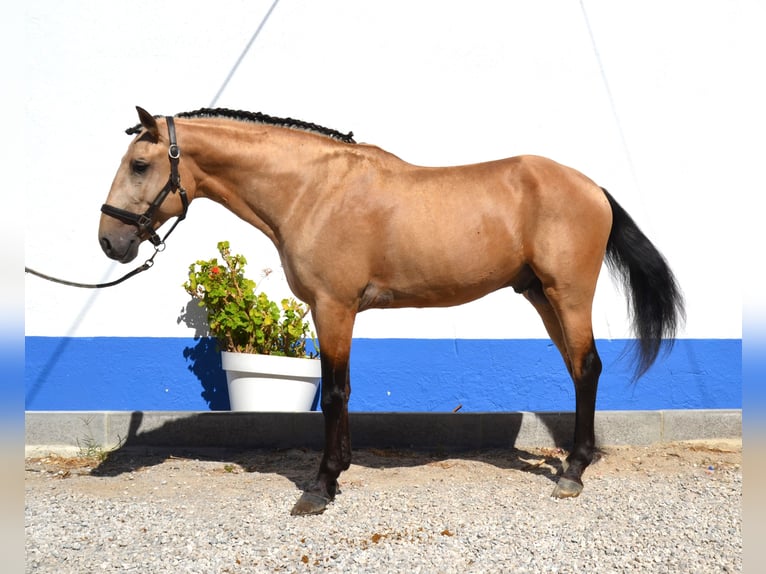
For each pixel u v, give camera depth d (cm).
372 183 415
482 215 422
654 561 335
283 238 419
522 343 607
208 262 568
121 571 322
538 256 432
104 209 405
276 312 555
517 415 545
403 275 421
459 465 496
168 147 407
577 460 437
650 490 440
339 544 352
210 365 593
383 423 541
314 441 536
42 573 320
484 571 322
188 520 384
